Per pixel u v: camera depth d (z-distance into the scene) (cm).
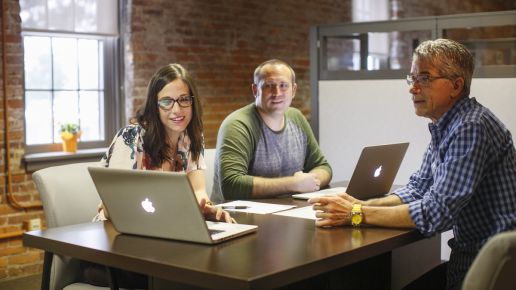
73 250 205
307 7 703
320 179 327
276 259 181
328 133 466
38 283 454
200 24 588
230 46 617
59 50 507
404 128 431
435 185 223
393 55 834
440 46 231
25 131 489
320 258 183
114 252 193
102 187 213
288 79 324
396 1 826
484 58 757
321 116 469
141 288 233
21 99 466
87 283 250
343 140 459
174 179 195
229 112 620
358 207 228
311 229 225
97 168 211
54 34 499
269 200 292
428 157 251
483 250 148
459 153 219
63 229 228
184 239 205
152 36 548
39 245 217
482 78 405
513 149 228
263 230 223
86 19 516
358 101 450
